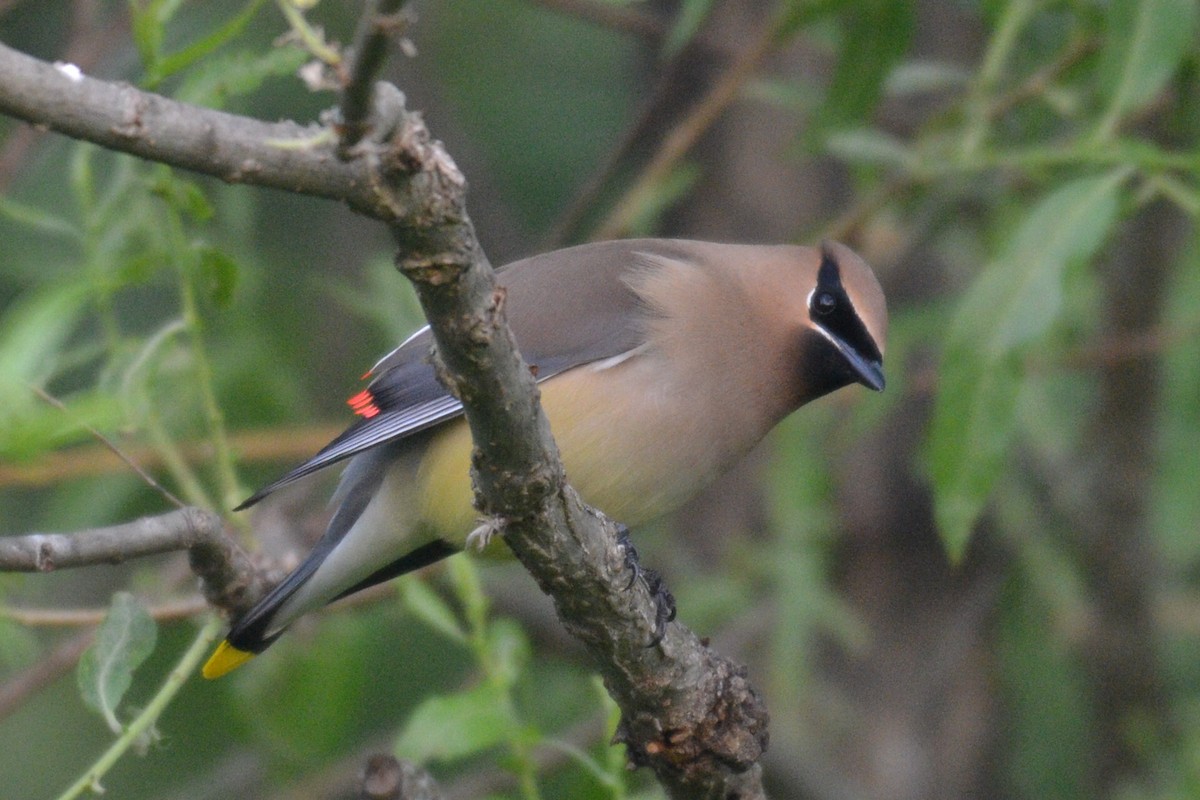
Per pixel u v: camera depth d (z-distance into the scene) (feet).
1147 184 30.50
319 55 14.82
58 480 33.40
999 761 42.55
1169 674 45.21
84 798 40.83
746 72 36.86
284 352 39.58
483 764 42.96
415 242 16.85
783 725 39.42
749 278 29.58
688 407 28.50
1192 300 40.16
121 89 14.92
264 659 34.88
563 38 47.37
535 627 38.55
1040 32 39.09
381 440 26.96
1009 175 38.75
